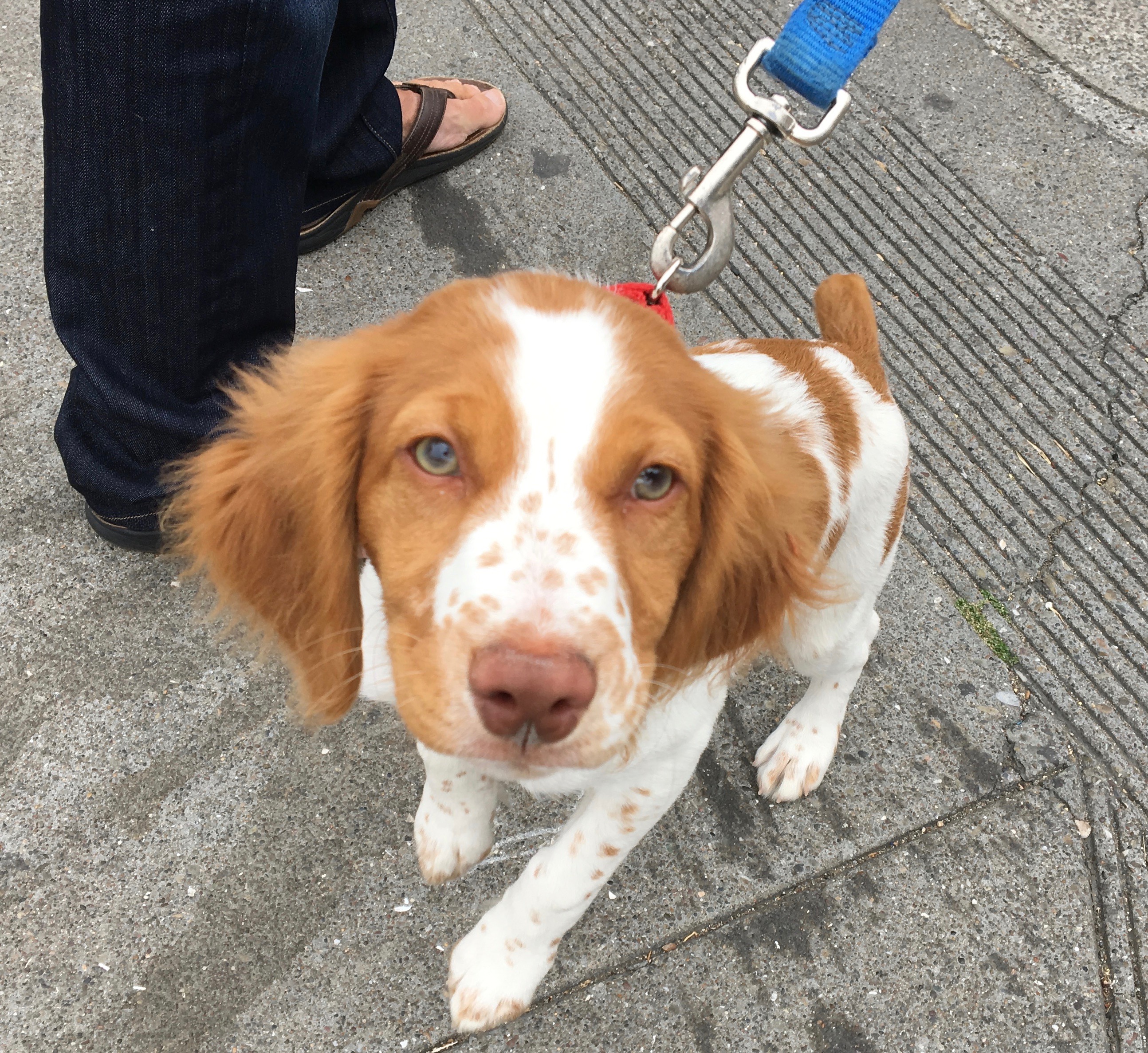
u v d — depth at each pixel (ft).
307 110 1.36
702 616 1.06
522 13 2.51
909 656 1.68
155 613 1.53
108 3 1.14
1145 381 2.10
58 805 1.35
